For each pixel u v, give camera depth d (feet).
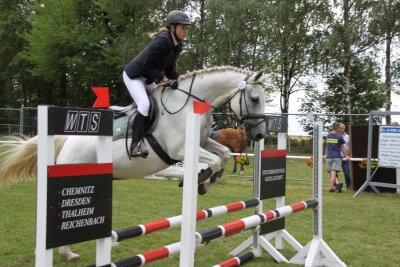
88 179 9.14
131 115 14.92
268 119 17.57
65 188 8.70
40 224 8.39
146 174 15.55
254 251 17.49
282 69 101.50
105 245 9.65
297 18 79.30
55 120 8.45
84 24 97.19
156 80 15.11
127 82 14.84
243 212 26.35
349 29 71.82
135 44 84.48
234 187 37.19
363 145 37.32
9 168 15.25
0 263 15.98
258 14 77.97
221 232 13.19
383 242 19.89
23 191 32.07
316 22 81.51
